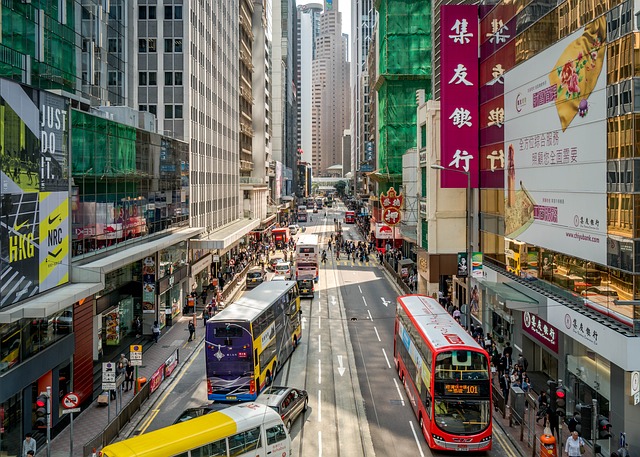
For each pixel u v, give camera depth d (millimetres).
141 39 55531
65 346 25609
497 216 37125
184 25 55500
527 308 29219
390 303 52688
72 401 20797
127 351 36312
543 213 29109
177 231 47656
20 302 21984
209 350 27094
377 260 82562
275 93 157750
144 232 39469
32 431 23469
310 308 50625
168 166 45594
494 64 37188
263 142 113312
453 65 40500
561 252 26875
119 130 34531
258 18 112625
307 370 33188
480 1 42688
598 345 22172
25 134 22641
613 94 22031
